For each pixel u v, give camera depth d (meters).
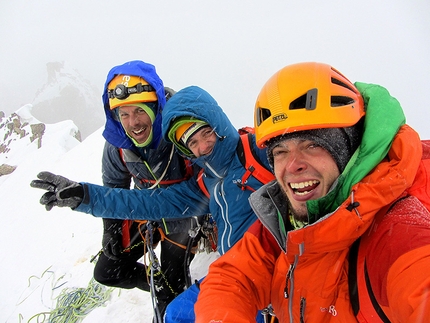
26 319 2.53
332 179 0.64
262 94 0.73
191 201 1.41
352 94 0.66
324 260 0.65
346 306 0.63
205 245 2.04
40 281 2.91
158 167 1.49
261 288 0.83
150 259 1.62
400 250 0.51
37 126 10.45
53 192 1.29
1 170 8.93
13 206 5.36
